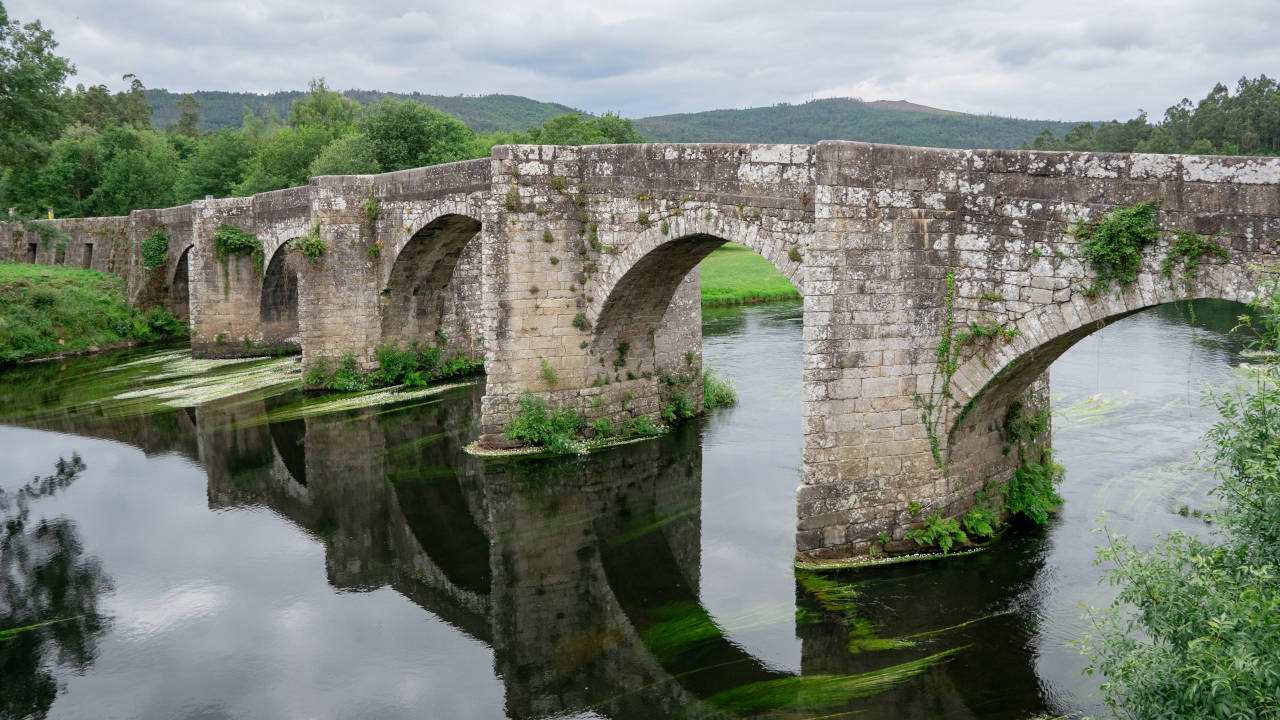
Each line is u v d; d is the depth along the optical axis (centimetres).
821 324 1509
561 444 2330
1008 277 1442
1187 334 3384
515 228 2269
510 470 2227
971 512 1642
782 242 1744
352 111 8394
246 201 4094
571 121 8312
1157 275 1268
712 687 1255
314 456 2477
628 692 1258
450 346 3538
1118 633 915
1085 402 2505
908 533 1589
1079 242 1345
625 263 2169
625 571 1672
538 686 1283
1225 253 1201
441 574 1702
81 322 4691
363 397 3116
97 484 2306
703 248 2147
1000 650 1289
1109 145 9912
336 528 1959
